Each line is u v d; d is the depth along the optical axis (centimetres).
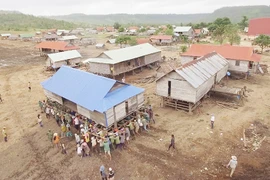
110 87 2280
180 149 2019
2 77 4659
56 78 2819
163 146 2072
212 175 1702
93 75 2550
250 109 2708
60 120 2553
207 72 2914
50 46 6856
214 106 2853
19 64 5897
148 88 3681
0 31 15712
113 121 2233
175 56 6184
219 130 2288
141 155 1967
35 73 4922
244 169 1745
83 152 1989
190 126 2395
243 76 3894
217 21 11931
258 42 6028
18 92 3728
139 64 4597
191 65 2864
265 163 1797
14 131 2486
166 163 1853
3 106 3180
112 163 1892
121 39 8231
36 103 3244
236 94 2856
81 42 9850
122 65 4228
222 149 1992
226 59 3838
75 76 2669
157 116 2666
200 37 10731
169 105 2864
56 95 2722
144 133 2305
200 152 1966
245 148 1992
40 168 1886
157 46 8381
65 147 2145
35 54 7456
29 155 2061
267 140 2088
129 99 2395
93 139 2000
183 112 2723
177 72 2547
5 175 1828
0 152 2119
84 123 2350
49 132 2253
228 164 1697
